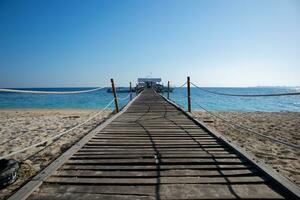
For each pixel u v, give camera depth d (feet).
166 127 25.17
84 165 14.08
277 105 116.16
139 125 26.37
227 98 182.29
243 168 13.41
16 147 23.47
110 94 246.27
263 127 35.86
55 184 11.62
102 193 10.68
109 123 27.20
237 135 27.99
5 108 93.04
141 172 12.91
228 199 10.12
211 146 17.81
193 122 28.32
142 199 10.12
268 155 19.12
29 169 14.73
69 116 55.83
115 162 14.35
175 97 169.99
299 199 9.86
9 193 11.54
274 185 11.35
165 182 11.66
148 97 74.95
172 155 15.58
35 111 76.95
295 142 25.43
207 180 11.87
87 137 19.77
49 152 19.92
